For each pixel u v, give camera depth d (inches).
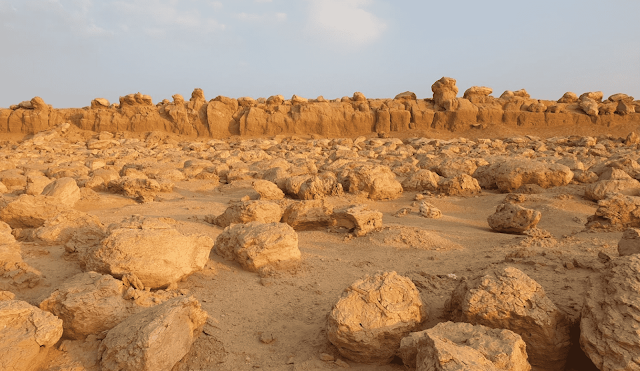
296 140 1572.3
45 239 315.0
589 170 736.3
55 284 262.5
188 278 291.7
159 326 190.9
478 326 193.2
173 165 853.8
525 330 201.3
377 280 225.0
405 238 402.3
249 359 210.5
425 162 903.1
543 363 200.1
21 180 664.4
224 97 1729.8
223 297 272.7
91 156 1114.1
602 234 408.5
